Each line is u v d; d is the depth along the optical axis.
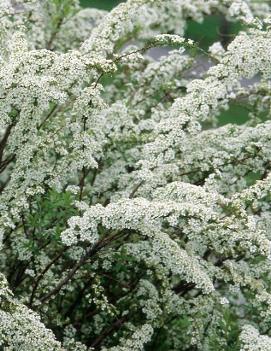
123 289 10.62
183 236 10.77
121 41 12.78
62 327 10.74
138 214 8.23
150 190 9.95
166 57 12.97
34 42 13.47
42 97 8.93
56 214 9.57
